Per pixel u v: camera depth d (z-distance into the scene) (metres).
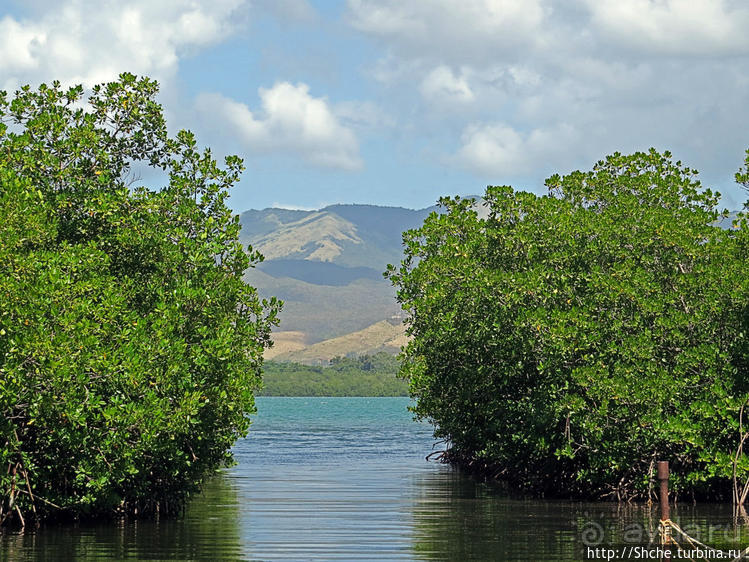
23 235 32.09
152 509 40.47
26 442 34.97
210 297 37.59
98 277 34.94
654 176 50.66
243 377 39.50
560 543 34.84
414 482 59.00
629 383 42.06
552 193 52.25
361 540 35.56
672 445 44.16
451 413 58.22
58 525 37.22
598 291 44.06
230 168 41.16
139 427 33.56
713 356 41.28
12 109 39.34
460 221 51.38
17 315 31.25
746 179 45.94
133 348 32.56
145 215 38.28
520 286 44.53
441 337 49.47
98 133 40.47
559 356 44.19
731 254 43.94
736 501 39.84
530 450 49.53
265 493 52.50
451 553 32.75
